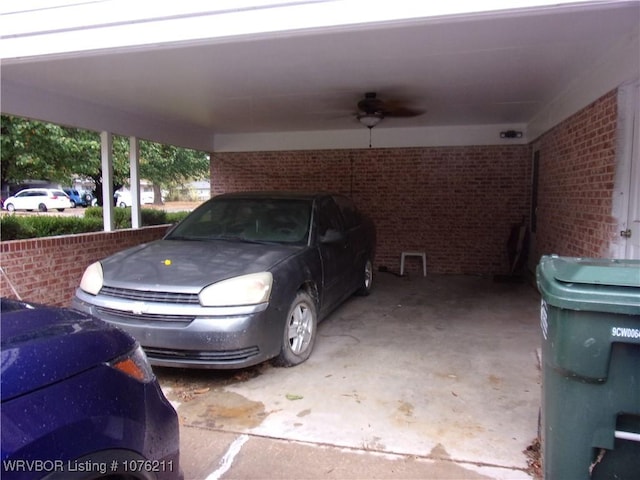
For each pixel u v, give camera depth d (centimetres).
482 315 608
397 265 954
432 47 437
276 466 273
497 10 301
